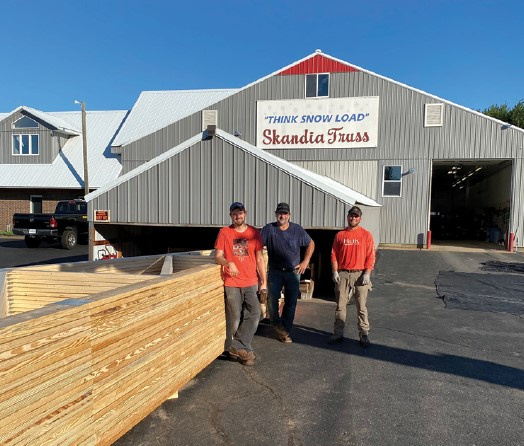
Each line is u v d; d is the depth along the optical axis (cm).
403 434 297
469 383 388
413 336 536
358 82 1540
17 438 174
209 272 382
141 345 269
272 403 344
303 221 796
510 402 350
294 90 1598
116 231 998
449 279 916
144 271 520
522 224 1427
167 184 878
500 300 735
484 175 2258
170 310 307
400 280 915
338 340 504
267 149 1633
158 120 2139
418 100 1490
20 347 175
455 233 2242
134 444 281
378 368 424
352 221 479
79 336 211
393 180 1527
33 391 182
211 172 853
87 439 219
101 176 2109
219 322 407
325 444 284
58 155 2292
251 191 829
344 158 1566
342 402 346
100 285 387
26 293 405
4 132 2303
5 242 1858
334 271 499
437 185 2986
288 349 480
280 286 499
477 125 1445
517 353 473
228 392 363
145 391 276
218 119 1672
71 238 1591
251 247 414
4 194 2231
